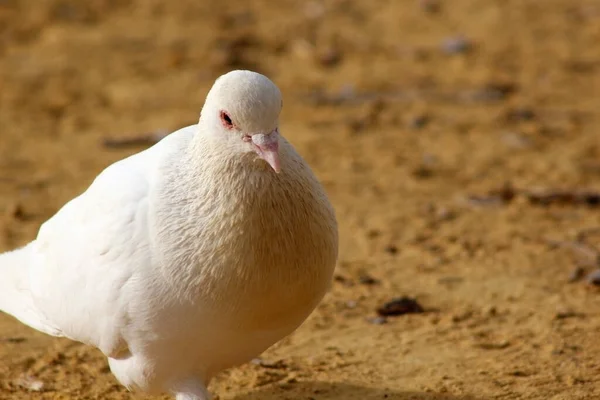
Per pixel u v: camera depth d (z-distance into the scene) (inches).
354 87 797.9
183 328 293.3
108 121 727.7
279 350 391.2
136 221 297.6
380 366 374.0
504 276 460.8
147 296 291.9
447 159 650.8
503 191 578.9
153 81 812.6
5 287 345.4
